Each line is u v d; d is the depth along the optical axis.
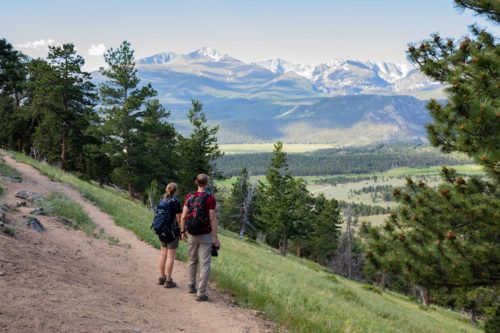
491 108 9.20
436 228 10.85
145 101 46.88
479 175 10.96
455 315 56.19
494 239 10.67
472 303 32.38
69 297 6.55
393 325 18.81
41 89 44.84
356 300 24.16
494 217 10.01
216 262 14.04
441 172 11.62
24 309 5.44
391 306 31.25
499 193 10.86
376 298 34.72
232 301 9.16
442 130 10.18
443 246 10.57
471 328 38.16
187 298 8.48
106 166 57.72
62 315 5.69
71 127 48.75
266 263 28.41
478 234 10.72
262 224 77.38
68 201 16.92
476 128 9.49
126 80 44.25
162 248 9.24
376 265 11.83
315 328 8.98
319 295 17.50
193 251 8.68
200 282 8.44
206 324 7.27
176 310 7.66
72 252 9.85
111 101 45.38
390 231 11.60
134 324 6.27
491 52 10.22
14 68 48.53
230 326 7.42
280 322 8.69
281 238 67.19
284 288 13.35
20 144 58.88
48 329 5.10
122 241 13.64
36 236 10.11
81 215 15.03
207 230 8.39
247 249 36.22
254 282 11.72
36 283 6.66
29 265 7.45
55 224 12.41
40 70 49.69
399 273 11.41
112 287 7.99
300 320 9.09
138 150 46.09
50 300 6.12
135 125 44.84
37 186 18.94
